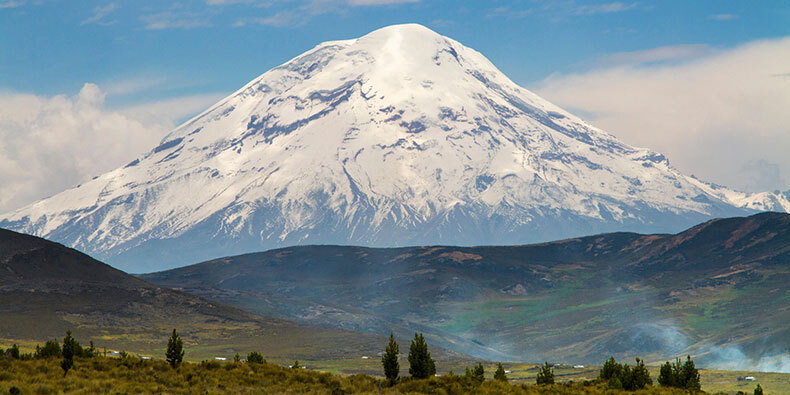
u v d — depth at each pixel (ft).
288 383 310.24
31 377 277.23
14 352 322.55
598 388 338.13
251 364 342.64
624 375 339.98
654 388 330.54
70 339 302.25
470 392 306.76
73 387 269.44
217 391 286.25
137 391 275.39
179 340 336.08
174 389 284.20
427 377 339.36
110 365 314.35
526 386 332.39
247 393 285.84
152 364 325.42
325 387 309.01
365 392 301.22
